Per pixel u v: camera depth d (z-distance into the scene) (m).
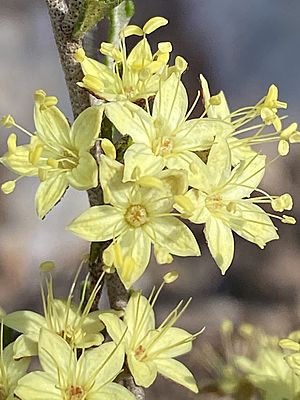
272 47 0.38
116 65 0.15
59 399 0.15
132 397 0.15
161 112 0.15
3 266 0.30
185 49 0.36
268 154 0.33
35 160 0.14
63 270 0.30
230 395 0.18
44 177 0.14
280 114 0.36
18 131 0.33
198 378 0.24
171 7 0.37
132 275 0.14
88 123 0.15
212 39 0.37
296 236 0.31
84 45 0.16
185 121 0.15
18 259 0.30
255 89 0.37
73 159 0.15
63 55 0.15
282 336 0.28
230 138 0.15
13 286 0.30
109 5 0.14
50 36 0.36
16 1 0.37
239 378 0.18
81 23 0.15
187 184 0.14
